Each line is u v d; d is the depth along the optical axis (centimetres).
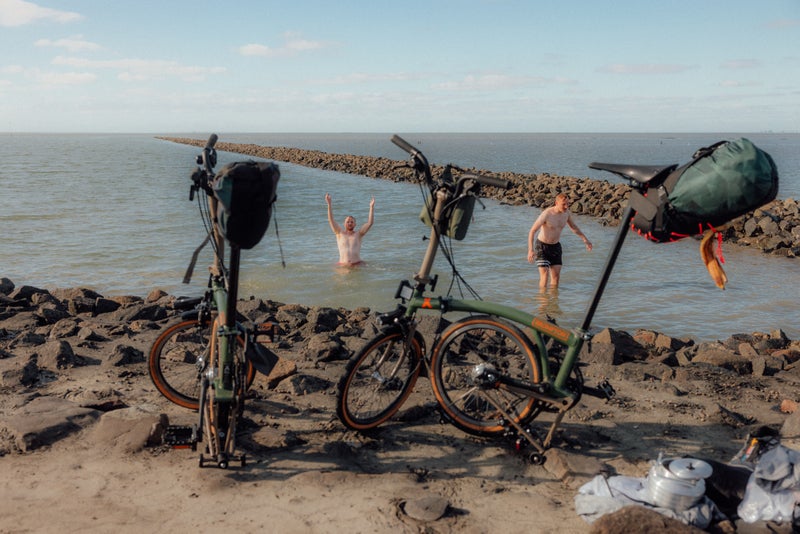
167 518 339
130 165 5759
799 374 617
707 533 309
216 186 346
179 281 1248
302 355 643
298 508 351
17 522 333
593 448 432
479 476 393
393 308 1034
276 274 1276
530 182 3350
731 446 438
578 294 1126
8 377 532
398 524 338
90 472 386
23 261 1425
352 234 1355
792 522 319
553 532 333
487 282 1215
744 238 1745
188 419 461
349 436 442
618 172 377
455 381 532
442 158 9744
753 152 339
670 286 1193
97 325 749
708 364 632
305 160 6066
